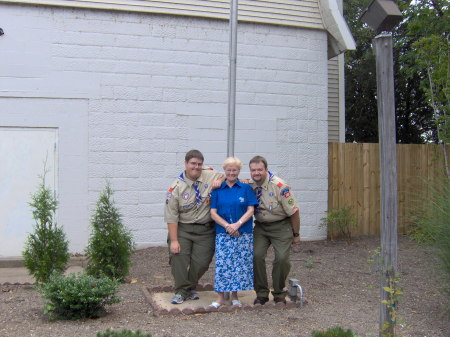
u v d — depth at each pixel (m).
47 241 6.60
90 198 8.71
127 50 8.93
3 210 8.40
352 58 22.45
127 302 5.94
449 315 5.60
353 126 23.09
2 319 5.28
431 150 10.76
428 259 6.30
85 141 8.73
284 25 9.68
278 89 9.67
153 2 9.02
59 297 5.15
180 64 9.16
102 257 6.70
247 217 5.51
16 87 8.47
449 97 9.92
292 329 5.05
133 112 8.93
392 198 4.15
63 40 8.66
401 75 19.80
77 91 8.70
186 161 5.66
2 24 8.42
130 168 8.90
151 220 8.98
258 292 5.86
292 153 9.74
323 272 7.57
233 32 7.37
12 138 8.47
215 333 4.88
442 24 11.50
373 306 5.92
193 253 5.82
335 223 9.78
